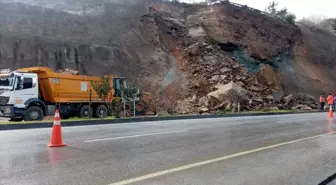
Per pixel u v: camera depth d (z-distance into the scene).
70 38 28.62
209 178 5.25
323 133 11.76
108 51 29.02
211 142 9.11
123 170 5.67
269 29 44.00
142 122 16.50
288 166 6.22
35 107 18.36
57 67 25.81
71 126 14.01
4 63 23.88
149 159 6.64
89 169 5.69
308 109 33.44
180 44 35.12
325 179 5.29
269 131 12.23
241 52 38.44
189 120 18.06
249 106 29.48
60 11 31.52
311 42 49.00
